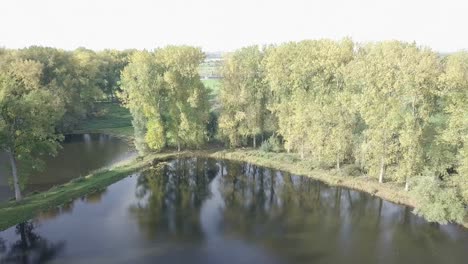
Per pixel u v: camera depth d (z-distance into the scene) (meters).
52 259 36.59
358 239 41.34
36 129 47.56
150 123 70.38
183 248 39.19
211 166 67.50
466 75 47.78
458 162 46.84
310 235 42.44
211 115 78.56
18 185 48.59
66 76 91.81
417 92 48.56
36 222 44.72
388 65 52.41
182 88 71.62
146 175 62.84
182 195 54.66
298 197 53.81
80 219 45.78
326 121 58.12
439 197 43.78
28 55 89.31
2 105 45.25
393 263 36.50
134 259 36.78
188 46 71.94
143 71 68.56
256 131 71.56
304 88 66.75
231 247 39.56
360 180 57.06
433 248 39.25
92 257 37.03
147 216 47.16
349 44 65.62
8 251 38.06
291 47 68.88
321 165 62.81
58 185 56.38
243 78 71.19
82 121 99.75
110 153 74.75
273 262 36.59
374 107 51.88
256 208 50.06
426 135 50.41
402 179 52.03
